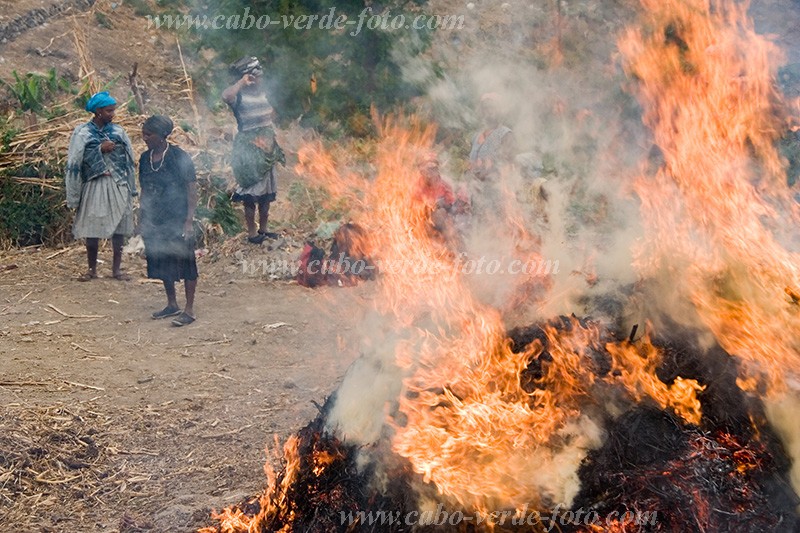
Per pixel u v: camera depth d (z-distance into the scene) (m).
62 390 6.62
